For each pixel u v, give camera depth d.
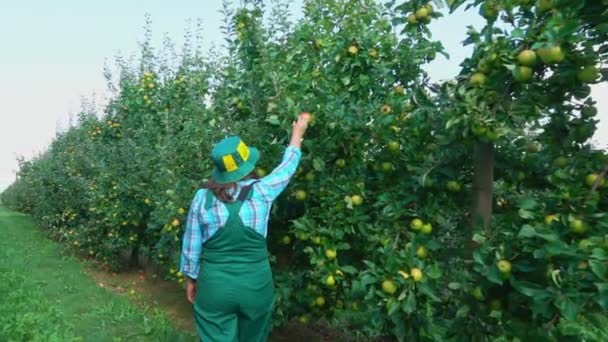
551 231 2.54
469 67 3.15
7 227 15.91
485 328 3.30
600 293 2.30
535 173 3.73
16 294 6.50
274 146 3.90
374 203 3.90
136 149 8.48
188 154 5.75
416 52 4.05
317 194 3.97
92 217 9.77
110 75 11.44
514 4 2.86
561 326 3.17
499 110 2.88
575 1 2.55
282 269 4.61
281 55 4.99
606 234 2.49
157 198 6.68
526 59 2.62
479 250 2.84
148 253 8.98
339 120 3.82
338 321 6.05
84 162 11.45
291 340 5.59
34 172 17.75
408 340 3.53
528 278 2.81
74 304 6.67
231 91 4.90
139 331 5.57
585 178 2.72
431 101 3.41
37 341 4.79
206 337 3.05
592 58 2.64
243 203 3.02
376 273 3.15
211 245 3.06
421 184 3.35
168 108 9.29
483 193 3.24
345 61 4.44
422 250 3.28
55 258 10.41
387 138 3.71
